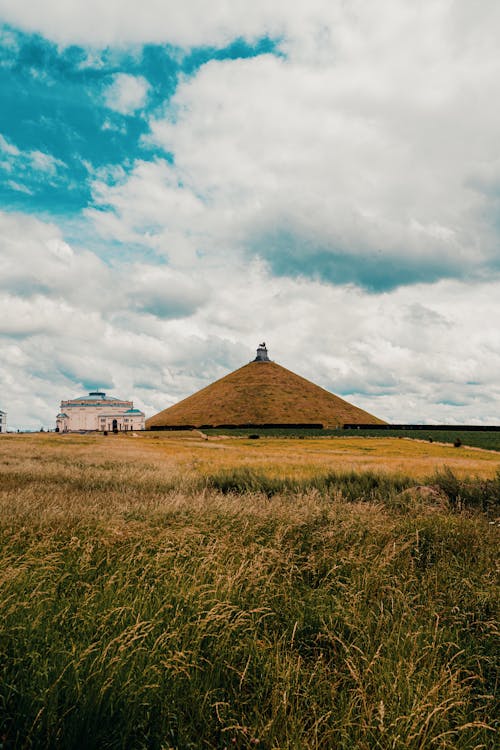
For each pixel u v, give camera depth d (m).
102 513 8.61
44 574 4.81
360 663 3.64
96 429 162.75
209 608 4.20
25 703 3.08
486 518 10.15
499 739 3.13
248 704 3.25
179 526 7.25
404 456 50.62
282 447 65.38
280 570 5.57
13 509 8.98
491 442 79.88
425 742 2.87
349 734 2.95
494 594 4.91
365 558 5.88
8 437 77.56
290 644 4.00
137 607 4.20
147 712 3.05
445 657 3.75
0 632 3.62
